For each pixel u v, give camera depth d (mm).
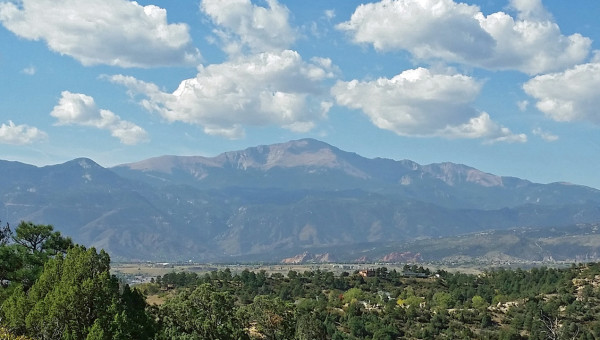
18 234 71812
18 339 49406
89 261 57156
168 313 99312
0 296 63219
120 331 54438
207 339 99000
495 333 187500
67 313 54625
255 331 125750
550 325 182625
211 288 105875
